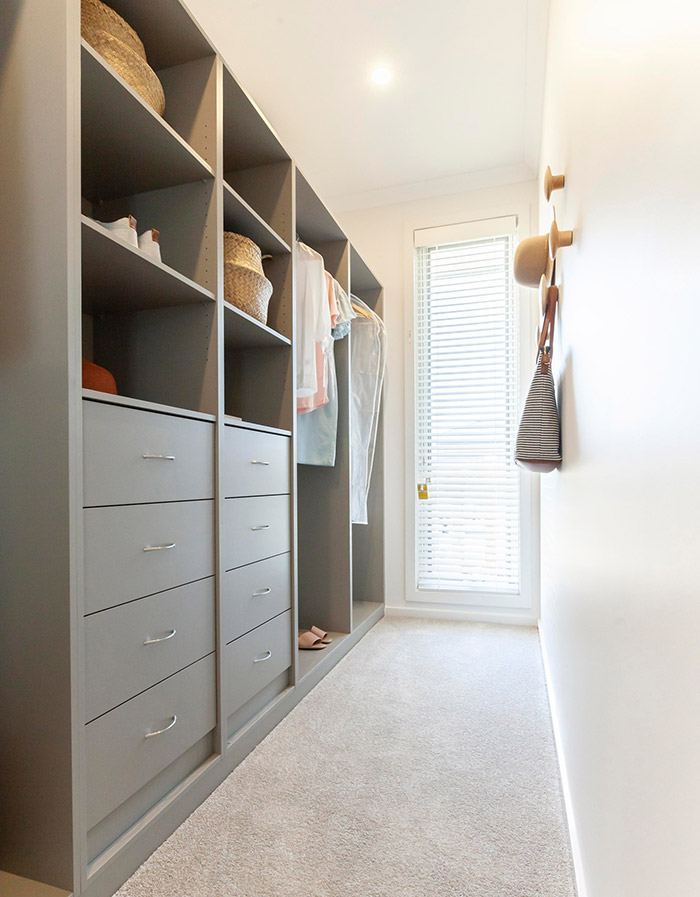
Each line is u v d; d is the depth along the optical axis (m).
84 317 1.72
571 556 1.30
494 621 3.23
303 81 2.49
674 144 0.45
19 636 1.07
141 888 1.13
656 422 0.52
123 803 1.19
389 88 2.55
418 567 3.41
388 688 2.22
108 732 1.12
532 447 1.49
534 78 2.45
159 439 1.32
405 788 1.51
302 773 1.58
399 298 3.49
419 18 2.13
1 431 1.09
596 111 0.90
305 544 2.84
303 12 2.10
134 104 1.27
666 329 0.48
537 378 1.56
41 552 1.05
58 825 1.03
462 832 1.32
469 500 3.31
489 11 2.10
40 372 1.07
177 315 1.65
